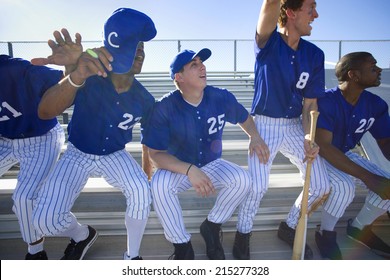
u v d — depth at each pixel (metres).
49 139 2.18
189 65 1.98
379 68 2.17
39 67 2.01
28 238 1.97
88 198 2.41
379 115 2.37
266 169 2.20
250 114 2.43
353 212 2.53
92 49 1.74
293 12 2.09
